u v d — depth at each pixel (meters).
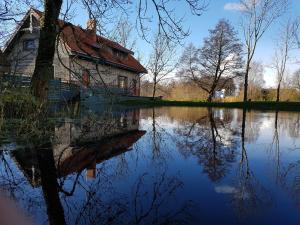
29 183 3.27
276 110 21.05
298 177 3.53
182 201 2.78
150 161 4.33
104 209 2.59
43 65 6.76
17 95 6.65
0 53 8.07
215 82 31.86
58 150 4.92
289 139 6.70
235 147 5.61
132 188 3.15
